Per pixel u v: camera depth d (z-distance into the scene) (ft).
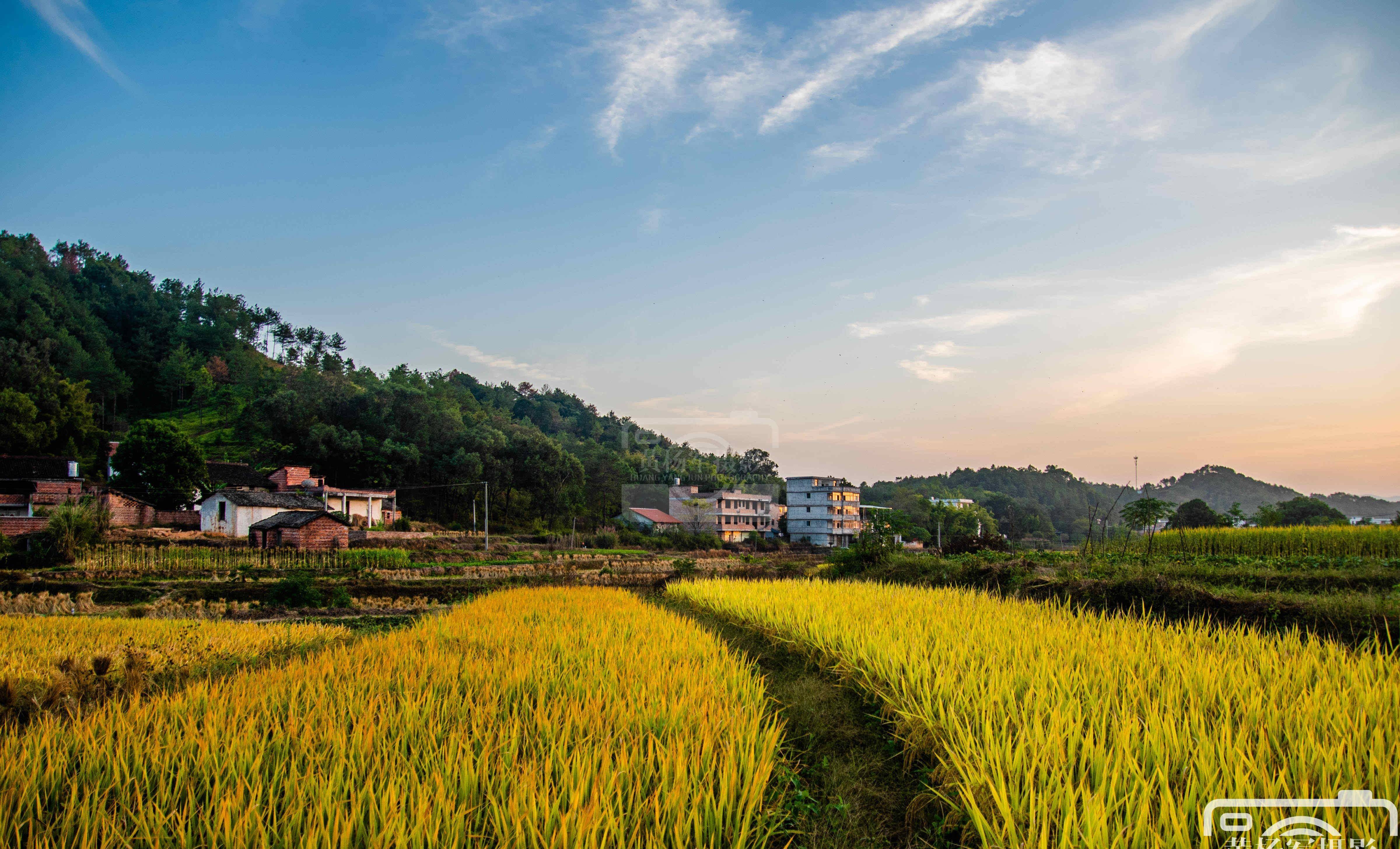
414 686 26.66
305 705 24.21
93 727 21.44
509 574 112.88
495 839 15.44
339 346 420.36
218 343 347.15
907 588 59.72
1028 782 16.57
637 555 158.10
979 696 23.16
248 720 21.59
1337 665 24.34
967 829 17.42
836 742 25.43
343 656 32.48
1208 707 20.95
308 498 152.46
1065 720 19.72
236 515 133.80
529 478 229.25
